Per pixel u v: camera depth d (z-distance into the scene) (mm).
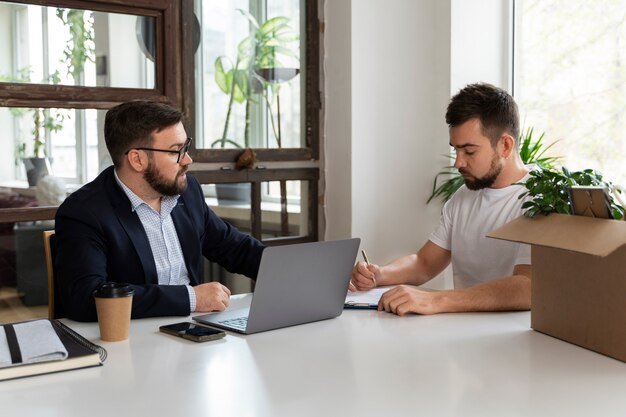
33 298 2951
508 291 2008
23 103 2863
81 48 2998
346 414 1214
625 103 3330
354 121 3586
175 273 2281
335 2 3609
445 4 3705
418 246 3854
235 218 3477
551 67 3637
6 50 2832
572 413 1220
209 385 1363
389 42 3662
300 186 3693
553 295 1700
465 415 1211
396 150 3734
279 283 1745
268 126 3584
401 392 1322
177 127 2186
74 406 1258
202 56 3352
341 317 1929
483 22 3764
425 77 3787
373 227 3684
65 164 3004
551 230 1676
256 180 3514
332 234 3717
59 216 2113
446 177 3818
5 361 1405
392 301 1971
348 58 3566
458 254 2625
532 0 3705
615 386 1356
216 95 3404
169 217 2289
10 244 2887
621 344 1508
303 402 1270
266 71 3562
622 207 1648
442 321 1877
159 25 3186
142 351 1601
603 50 3408
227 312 1980
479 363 1501
